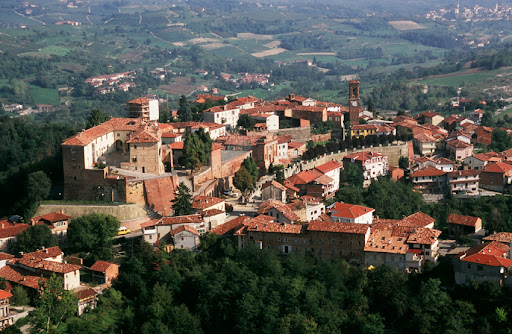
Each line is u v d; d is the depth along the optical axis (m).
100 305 195.00
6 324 182.50
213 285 198.75
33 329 182.62
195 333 189.25
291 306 192.38
